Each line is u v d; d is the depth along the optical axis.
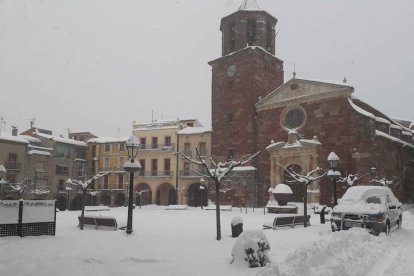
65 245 11.52
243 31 42.44
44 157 51.31
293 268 7.72
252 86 40.81
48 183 51.47
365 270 8.53
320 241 10.44
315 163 34.41
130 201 15.11
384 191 16.39
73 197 54.06
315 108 36.00
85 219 17.61
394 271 8.41
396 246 11.95
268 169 38.59
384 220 14.45
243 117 40.94
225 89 43.09
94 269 8.34
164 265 8.84
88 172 57.69
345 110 34.03
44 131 57.12
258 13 42.66
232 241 12.91
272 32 44.38
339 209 15.45
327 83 35.44
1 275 7.69
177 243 12.37
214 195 41.16
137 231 16.20
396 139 35.34
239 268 8.64
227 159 41.53
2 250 10.30
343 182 32.94
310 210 31.30
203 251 10.84
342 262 8.77
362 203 15.61
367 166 31.81
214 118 43.50
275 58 43.50
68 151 55.09
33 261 8.98
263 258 8.88
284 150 36.56
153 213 30.58
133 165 15.05
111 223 16.70
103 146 57.59
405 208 33.72
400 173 36.66
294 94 37.78
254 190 38.59
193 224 19.86
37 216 13.72
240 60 42.09
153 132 54.19
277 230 16.47
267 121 39.41
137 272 8.10
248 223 20.20
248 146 40.00
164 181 51.84
